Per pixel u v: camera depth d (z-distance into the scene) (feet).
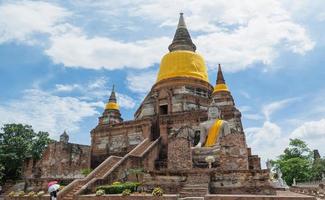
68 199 71.87
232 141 77.66
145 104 148.05
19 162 136.67
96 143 140.05
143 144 114.73
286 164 210.38
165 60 161.17
